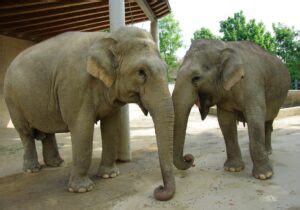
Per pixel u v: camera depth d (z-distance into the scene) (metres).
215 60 3.84
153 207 3.23
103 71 3.37
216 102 3.99
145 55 3.34
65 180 4.23
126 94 3.50
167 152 3.26
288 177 3.96
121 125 4.97
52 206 3.40
